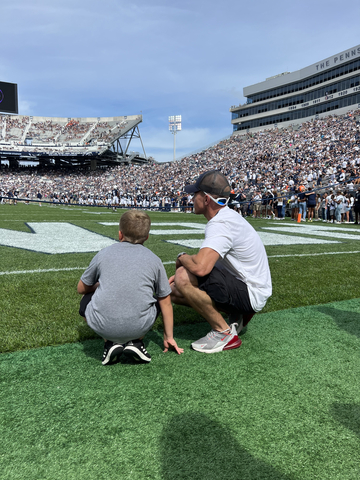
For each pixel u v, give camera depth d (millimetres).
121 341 2123
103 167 66375
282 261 5703
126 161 70875
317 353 2393
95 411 1699
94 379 2012
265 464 1363
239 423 1617
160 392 1877
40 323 2807
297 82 58344
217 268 2395
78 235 8805
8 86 61500
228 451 1433
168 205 32906
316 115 55344
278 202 19188
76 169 66875
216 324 2402
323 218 18266
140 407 1738
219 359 2293
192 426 1592
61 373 2076
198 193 2414
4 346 2396
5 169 65875
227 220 2299
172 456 1401
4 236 8281
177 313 3207
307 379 2035
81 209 27281
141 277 2068
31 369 2121
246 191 31094
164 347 2498
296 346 2508
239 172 41625
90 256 5770
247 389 1917
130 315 2018
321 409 1740
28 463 1358
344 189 21859
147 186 49719
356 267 5262
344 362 2260
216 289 2283
